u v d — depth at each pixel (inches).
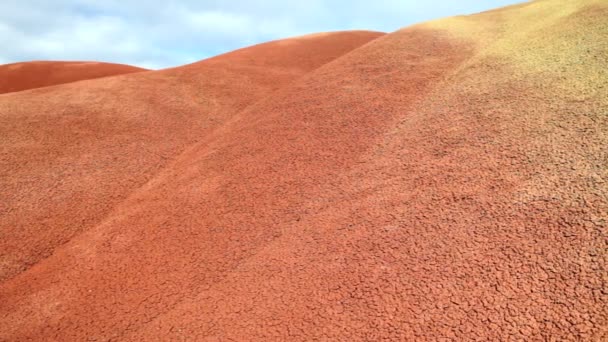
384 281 198.8
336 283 206.2
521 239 195.3
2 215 344.8
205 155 398.9
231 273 236.2
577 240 183.9
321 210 270.5
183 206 320.2
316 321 187.5
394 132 335.3
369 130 352.2
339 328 180.9
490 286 178.4
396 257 211.0
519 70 357.4
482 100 330.0
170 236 287.1
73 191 377.4
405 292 189.5
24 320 236.2
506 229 203.9
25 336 222.7
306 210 275.4
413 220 232.4
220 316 204.7
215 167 366.9
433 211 233.6
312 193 291.7
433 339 164.4
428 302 181.0
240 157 372.2
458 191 242.1
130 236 300.0
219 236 273.7
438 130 313.3
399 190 263.1
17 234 326.6
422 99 374.0
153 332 204.7
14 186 377.4
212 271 242.4
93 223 338.3
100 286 253.8
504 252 192.1
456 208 229.6
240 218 287.1
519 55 389.1
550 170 230.7
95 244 300.5
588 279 165.9
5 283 281.4
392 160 298.4
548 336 151.3
